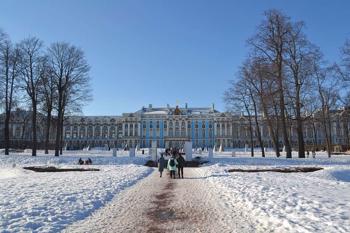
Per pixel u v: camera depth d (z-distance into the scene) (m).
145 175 28.20
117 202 14.83
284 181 20.58
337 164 36.34
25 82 46.28
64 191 16.83
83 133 151.12
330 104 51.34
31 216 11.34
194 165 41.22
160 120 148.50
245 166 34.22
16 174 32.09
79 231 9.94
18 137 120.94
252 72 45.22
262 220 10.83
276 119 48.53
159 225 10.66
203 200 15.16
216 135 144.88
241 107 53.88
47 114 52.88
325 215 10.50
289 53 39.66
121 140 149.12
